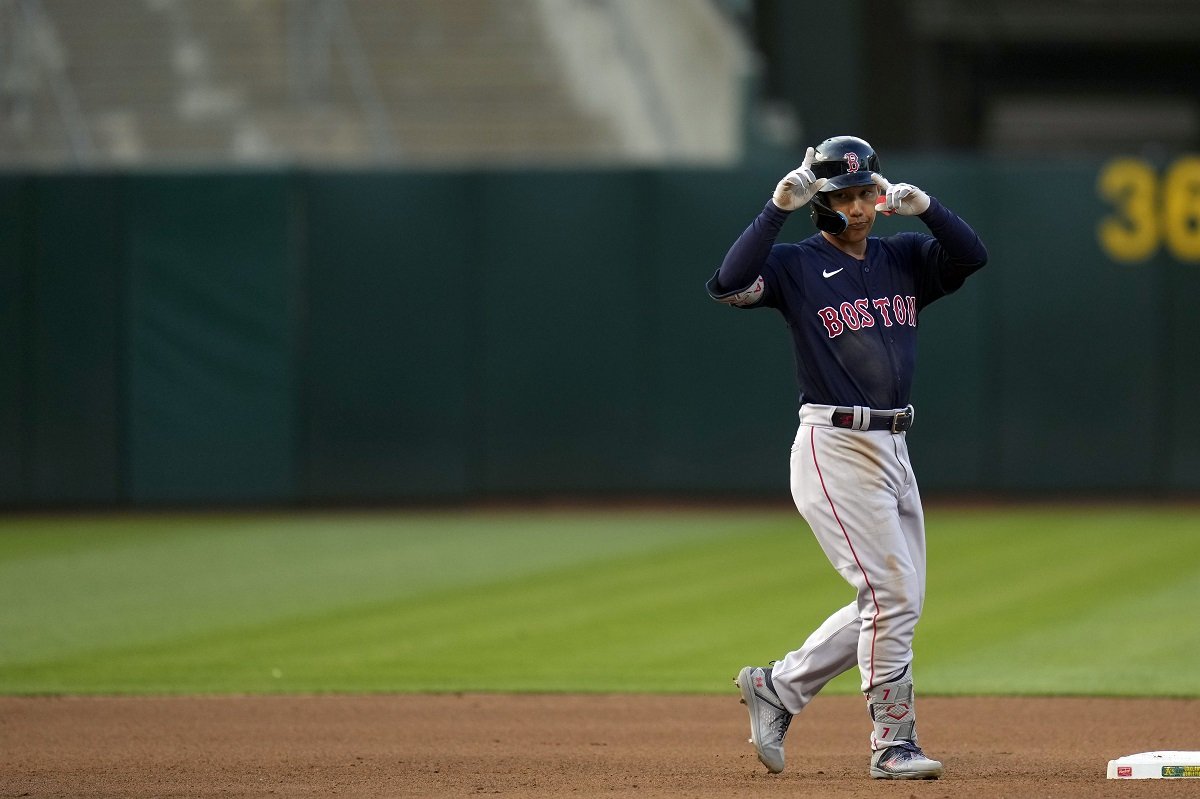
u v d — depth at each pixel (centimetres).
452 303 5484
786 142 7850
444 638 3086
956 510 5331
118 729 2262
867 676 1777
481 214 5478
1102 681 2609
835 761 1984
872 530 1741
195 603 3556
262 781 1850
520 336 5494
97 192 5388
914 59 9656
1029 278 5459
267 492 5444
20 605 3531
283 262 5419
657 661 2827
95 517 5334
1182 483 5475
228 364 5428
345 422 5466
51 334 5409
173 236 5394
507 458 5509
